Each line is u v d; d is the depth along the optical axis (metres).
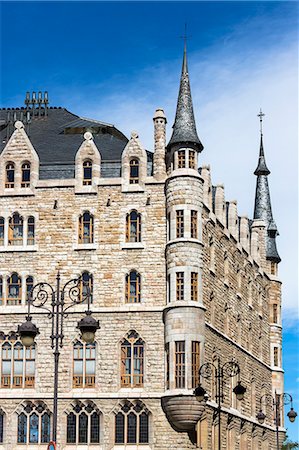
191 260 68.69
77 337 69.31
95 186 71.81
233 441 79.19
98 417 68.06
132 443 67.19
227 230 81.88
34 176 72.75
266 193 106.88
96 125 79.88
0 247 71.69
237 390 55.62
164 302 69.31
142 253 70.31
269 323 100.88
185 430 66.81
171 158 71.56
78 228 71.56
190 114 71.75
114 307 69.56
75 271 70.62
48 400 68.44
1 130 82.75
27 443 68.12
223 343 77.62
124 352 69.06
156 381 67.88
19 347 70.12
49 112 84.12
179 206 69.44
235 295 84.31
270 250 102.56
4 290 71.12
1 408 68.75
